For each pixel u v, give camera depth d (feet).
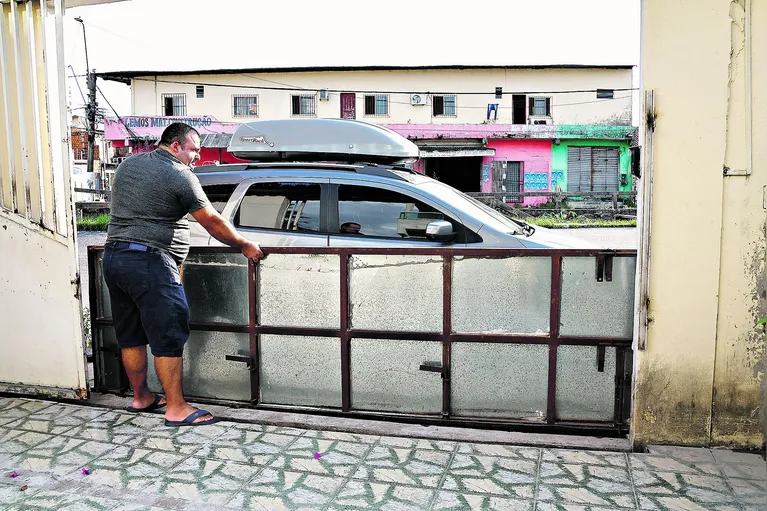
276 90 110.22
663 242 11.08
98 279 15.05
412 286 13.14
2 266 14.76
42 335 14.70
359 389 13.64
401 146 19.22
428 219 16.28
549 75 107.86
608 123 108.17
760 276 10.92
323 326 13.65
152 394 14.23
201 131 109.09
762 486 10.11
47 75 13.82
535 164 107.65
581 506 9.59
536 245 15.65
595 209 84.48
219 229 13.03
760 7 10.50
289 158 19.72
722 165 10.79
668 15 10.64
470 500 9.81
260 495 10.04
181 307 12.91
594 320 12.57
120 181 12.78
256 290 13.88
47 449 11.83
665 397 11.44
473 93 108.78
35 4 13.89
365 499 9.89
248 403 14.19
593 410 12.78
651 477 10.47
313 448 11.82
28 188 14.34
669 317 11.23
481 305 12.89
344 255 13.30
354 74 109.60
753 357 11.11
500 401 13.07
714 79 10.66
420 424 13.21
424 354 13.26
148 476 10.72
